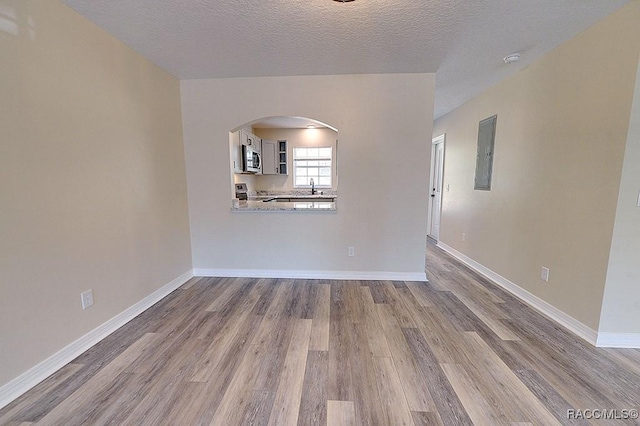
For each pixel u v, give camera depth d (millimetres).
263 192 6816
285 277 3402
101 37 2078
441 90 3518
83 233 1951
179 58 2594
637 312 1941
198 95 3152
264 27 2066
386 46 2369
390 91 3020
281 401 1506
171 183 3002
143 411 1440
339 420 1385
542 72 2514
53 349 1742
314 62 2713
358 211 3225
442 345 2008
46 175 1694
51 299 1730
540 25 2033
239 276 3438
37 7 1622
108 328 2168
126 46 2330
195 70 2887
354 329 2229
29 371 1604
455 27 2068
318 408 1459
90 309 2012
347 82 3035
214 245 3412
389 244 3260
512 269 2951
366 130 3086
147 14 1894
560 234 2318
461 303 2697
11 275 1518
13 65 1509
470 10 1853
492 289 3047
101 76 2086
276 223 3334
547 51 2436
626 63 1791
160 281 2824
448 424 1359
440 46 2373
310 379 1671
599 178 1978
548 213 2445
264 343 2039
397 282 3248
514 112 2910
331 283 3225
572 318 2203
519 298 2807
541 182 2525
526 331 2193
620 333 1970
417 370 1746
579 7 1814
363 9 1844
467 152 3980
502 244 3125
